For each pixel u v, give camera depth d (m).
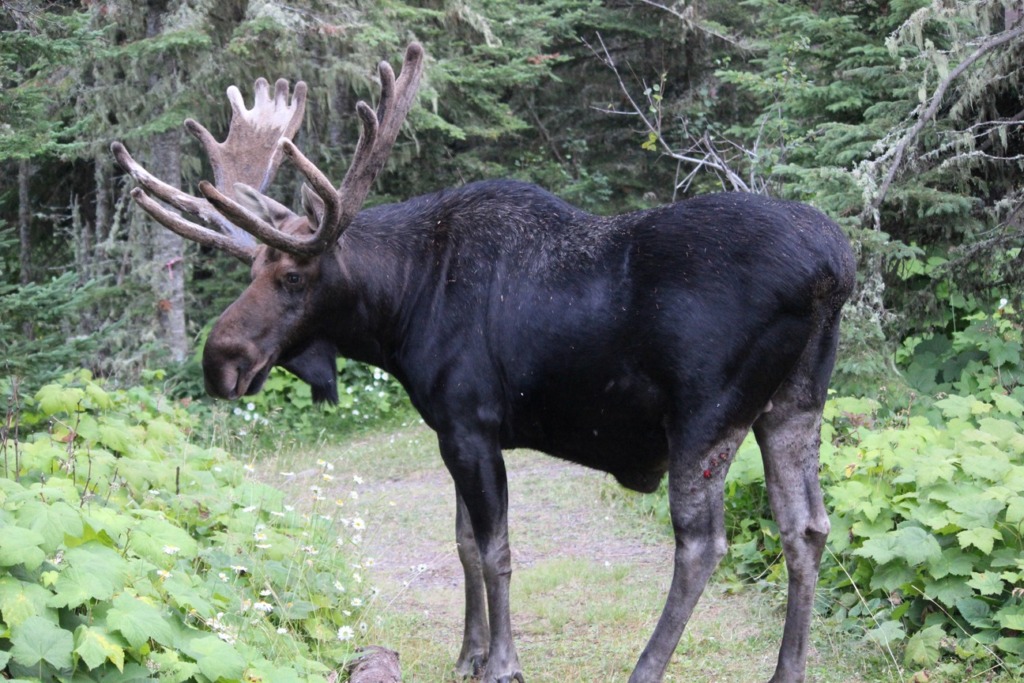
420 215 7.02
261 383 6.98
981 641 6.77
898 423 10.38
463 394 6.68
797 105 14.63
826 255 5.98
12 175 20.12
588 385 6.37
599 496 11.59
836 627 7.60
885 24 13.96
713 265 6.01
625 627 8.09
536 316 6.44
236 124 7.89
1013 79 12.02
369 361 7.18
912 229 12.86
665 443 6.43
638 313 6.15
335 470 13.92
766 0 16.34
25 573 5.41
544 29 21.64
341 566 8.54
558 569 9.29
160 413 11.95
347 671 6.83
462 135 17.78
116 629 5.27
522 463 13.55
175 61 16.14
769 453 6.44
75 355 10.25
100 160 17.59
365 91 19.73
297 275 6.80
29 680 4.82
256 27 15.18
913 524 7.63
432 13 16.92
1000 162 12.65
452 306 6.71
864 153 12.74
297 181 19.94
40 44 10.39
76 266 17.92
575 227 6.57
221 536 7.82
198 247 19.09
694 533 6.16
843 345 10.95
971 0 11.36
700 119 21.83
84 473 7.72
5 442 7.59
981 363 11.59
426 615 8.58
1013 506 7.14
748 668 7.20
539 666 7.45
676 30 21.50
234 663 5.52
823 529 6.38
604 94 23.27
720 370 6.00
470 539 7.34
